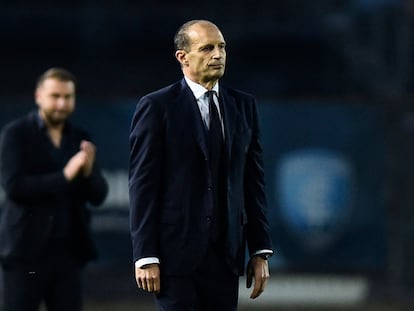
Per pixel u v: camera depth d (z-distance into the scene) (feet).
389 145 122.93
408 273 122.62
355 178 122.83
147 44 188.34
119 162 121.90
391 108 123.24
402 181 122.93
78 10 192.65
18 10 191.83
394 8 159.33
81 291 75.00
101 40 189.37
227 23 189.47
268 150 122.42
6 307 73.82
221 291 54.60
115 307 121.49
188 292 53.93
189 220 53.57
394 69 157.89
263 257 55.77
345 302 122.01
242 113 55.31
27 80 179.32
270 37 187.52
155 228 53.78
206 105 54.29
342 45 175.63
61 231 73.51
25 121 74.74
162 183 54.03
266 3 191.01
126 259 122.83
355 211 122.83
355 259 122.72
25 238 72.95
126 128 122.31
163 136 53.78
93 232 122.42
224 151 54.08
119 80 175.22
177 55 54.54
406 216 122.93
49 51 187.21
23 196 72.43
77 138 76.38
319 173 122.72
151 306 122.52
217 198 53.98
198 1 192.03
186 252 53.57
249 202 56.08
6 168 73.10
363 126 123.03
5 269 73.77
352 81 169.17
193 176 53.72
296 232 122.42
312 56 184.03
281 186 122.42
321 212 122.62
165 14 191.21
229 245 54.03
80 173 73.41
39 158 74.18
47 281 73.82
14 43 188.55
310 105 122.72
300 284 122.31
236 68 184.14
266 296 121.70
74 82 75.46
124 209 122.31
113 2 191.42
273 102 122.72
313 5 189.47
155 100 53.88
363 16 173.88
